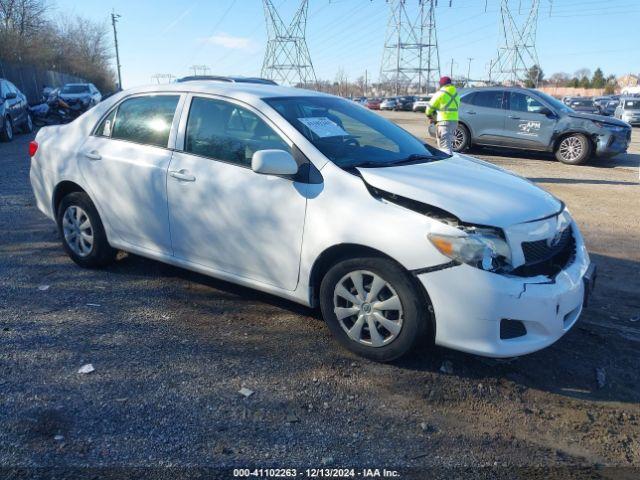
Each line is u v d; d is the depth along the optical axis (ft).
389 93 237.66
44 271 16.33
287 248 12.23
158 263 17.17
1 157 38.86
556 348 12.72
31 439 9.05
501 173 13.61
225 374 11.19
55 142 16.85
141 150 14.65
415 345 11.28
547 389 11.12
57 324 13.04
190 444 9.09
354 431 9.61
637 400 10.87
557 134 41.96
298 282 12.30
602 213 25.94
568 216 12.89
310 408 10.19
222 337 12.70
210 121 13.74
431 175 12.18
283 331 13.07
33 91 106.93
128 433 9.29
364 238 11.06
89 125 16.20
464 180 12.21
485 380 11.31
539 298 10.56
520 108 43.70
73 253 16.62
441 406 10.43
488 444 9.44
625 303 15.38
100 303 14.25
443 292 10.52
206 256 13.73
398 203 11.15
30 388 10.44
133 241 15.15
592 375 11.69
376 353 11.58
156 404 10.11
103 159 15.26
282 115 12.87
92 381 10.75
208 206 13.26
